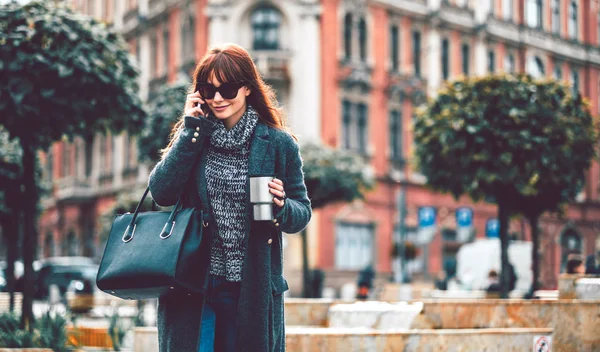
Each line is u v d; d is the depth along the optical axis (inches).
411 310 308.7
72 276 1189.7
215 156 156.3
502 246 619.2
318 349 263.3
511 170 598.2
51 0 458.9
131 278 148.9
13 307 580.1
